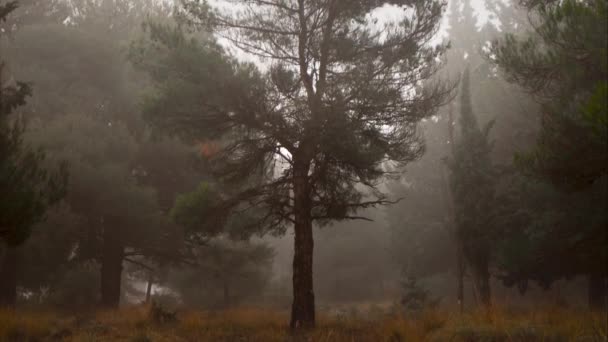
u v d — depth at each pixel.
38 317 12.29
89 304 20.02
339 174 12.47
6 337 9.66
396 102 11.14
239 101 10.70
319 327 11.23
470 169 17.02
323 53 11.70
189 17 11.92
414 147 11.96
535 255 15.36
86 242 18.20
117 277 19.39
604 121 5.47
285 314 15.76
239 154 12.57
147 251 20.27
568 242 14.48
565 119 7.22
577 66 7.73
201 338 10.23
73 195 16.22
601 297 17.25
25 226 7.43
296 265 11.68
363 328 11.34
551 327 8.64
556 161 7.40
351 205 12.48
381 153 11.42
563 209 13.96
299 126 10.77
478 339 8.42
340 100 10.64
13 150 7.84
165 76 11.24
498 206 16.47
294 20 12.26
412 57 11.16
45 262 17.36
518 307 15.56
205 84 10.46
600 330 7.70
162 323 12.52
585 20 7.07
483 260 16.62
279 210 12.94
